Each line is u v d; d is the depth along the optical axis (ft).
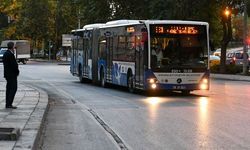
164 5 203.21
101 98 105.60
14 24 419.95
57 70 254.27
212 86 145.28
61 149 48.98
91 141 53.62
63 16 403.95
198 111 80.79
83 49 158.92
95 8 248.11
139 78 111.45
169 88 107.24
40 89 126.82
